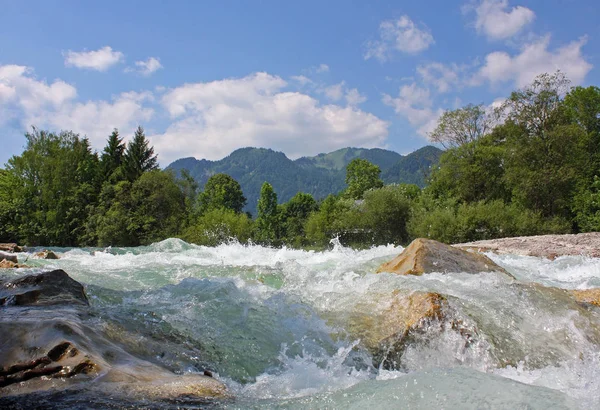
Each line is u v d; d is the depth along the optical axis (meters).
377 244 38.75
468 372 4.20
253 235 48.44
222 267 12.42
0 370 3.72
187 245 24.73
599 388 4.25
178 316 5.97
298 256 17.73
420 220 34.66
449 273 8.42
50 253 16.95
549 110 37.22
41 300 6.05
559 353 5.25
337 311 6.45
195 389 3.78
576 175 35.28
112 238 46.53
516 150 36.88
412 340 5.39
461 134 42.16
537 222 31.81
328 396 3.81
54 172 54.66
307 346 5.49
